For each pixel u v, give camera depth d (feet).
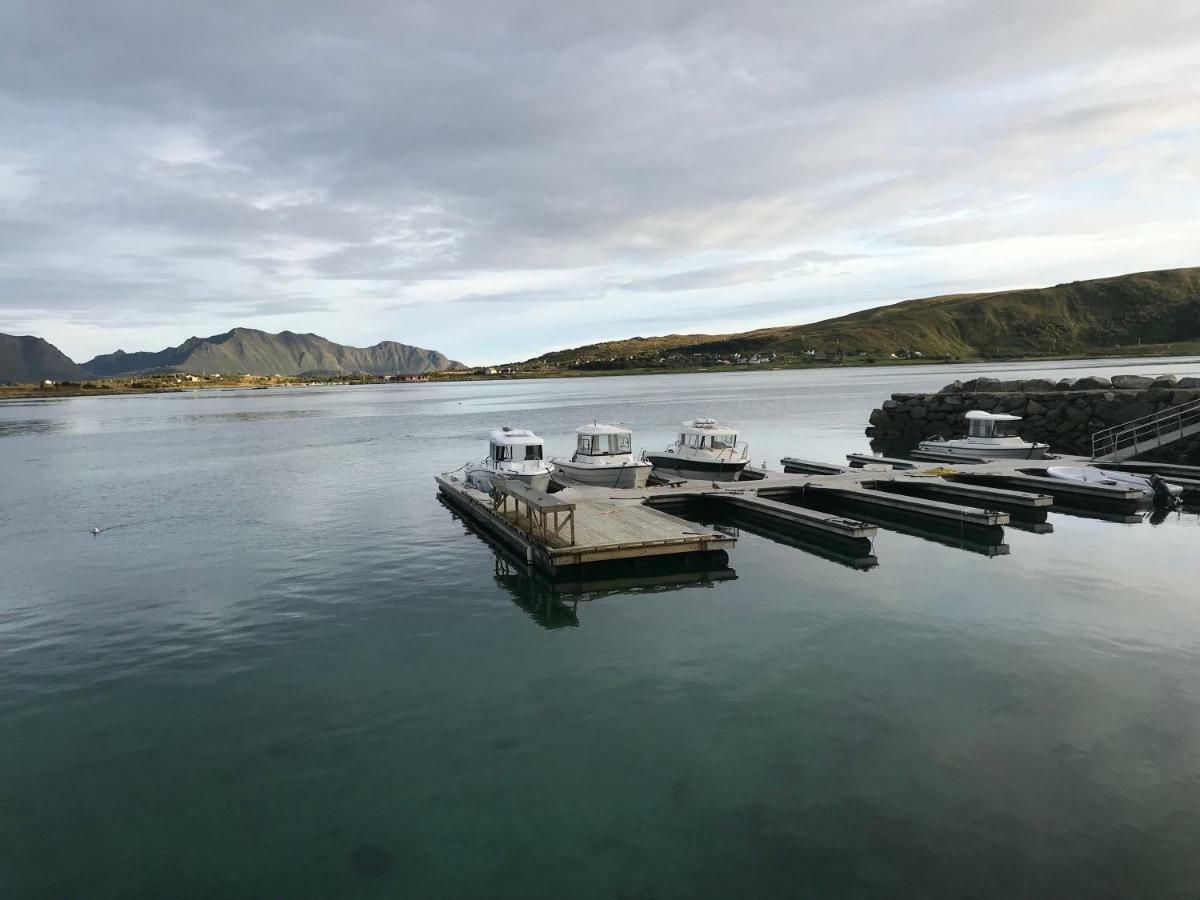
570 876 31.24
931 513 96.48
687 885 30.42
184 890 31.32
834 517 89.30
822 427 239.30
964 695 46.85
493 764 40.32
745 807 35.65
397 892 30.73
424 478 151.53
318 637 60.90
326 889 31.07
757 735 42.47
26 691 51.42
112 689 51.47
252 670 54.24
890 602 66.03
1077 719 43.37
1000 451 142.61
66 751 43.11
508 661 54.80
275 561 85.76
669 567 80.07
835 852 32.17
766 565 80.38
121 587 76.48
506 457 118.01
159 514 116.78
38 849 34.30
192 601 71.26
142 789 39.04
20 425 360.28
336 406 509.76
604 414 330.34
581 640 58.75
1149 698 45.83
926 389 444.96
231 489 140.97
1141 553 81.35
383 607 68.49
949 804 35.40
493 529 97.76
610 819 35.09
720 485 116.78
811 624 60.80
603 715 45.57
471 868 31.99
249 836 34.83
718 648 56.08
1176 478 119.85
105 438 273.13
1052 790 36.35
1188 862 31.04
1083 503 110.32
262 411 461.78
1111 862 31.14
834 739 41.81
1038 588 69.10
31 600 72.54
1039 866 30.96
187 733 44.91
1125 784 36.70
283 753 42.24
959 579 72.74
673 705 46.65
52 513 119.03
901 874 30.66
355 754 41.86
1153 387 164.96
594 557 77.25
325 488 140.15
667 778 38.40
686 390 554.87
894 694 47.21
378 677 52.44
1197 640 55.26
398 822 35.45
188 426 332.39
